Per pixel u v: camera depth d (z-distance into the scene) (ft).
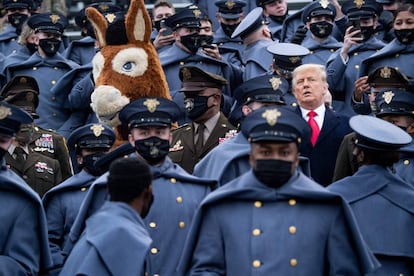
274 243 29.07
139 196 29.19
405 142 31.76
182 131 37.63
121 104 38.73
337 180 34.81
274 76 35.73
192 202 32.42
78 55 50.11
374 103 37.42
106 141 36.73
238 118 36.42
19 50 49.47
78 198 36.22
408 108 35.55
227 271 29.22
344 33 49.47
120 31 39.70
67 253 33.37
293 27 50.55
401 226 31.48
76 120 45.80
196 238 29.63
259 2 52.21
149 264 31.07
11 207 31.65
